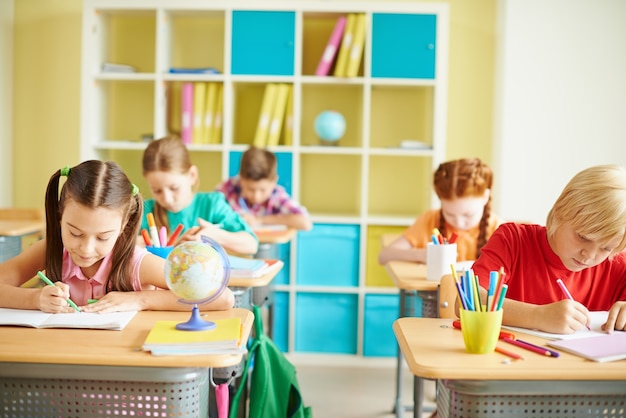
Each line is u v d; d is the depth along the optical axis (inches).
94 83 158.4
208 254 62.3
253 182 145.1
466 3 166.2
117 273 73.2
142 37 171.0
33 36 172.9
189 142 158.9
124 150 171.3
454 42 167.0
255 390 89.2
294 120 156.8
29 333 61.2
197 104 158.2
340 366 152.6
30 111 173.9
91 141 157.8
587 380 53.9
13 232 131.6
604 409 55.4
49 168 174.4
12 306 68.4
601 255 67.4
